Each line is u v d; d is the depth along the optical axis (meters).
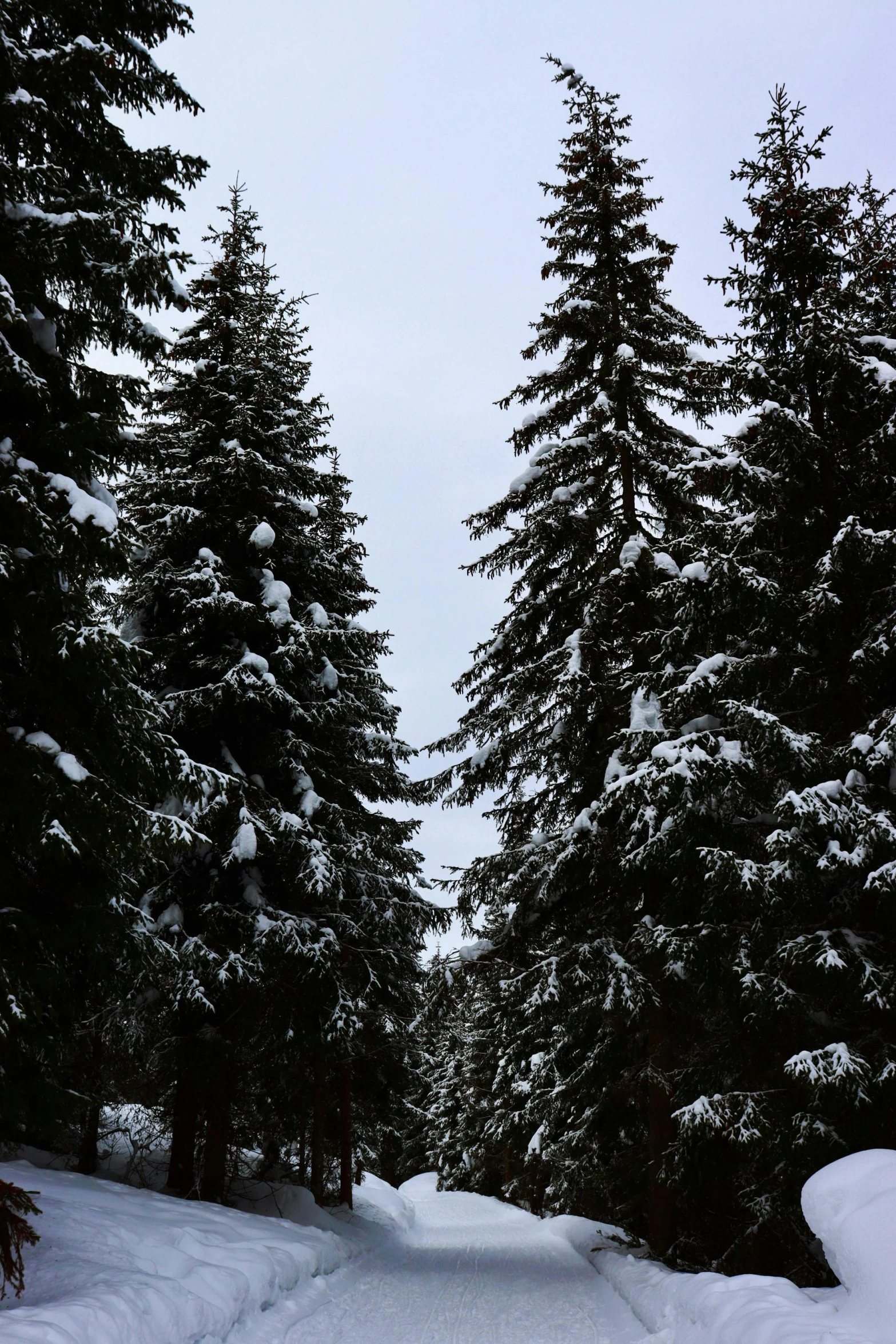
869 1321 5.61
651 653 14.26
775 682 11.33
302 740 15.64
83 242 8.66
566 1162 15.73
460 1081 41.94
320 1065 16.78
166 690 15.21
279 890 15.55
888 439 10.50
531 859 13.73
